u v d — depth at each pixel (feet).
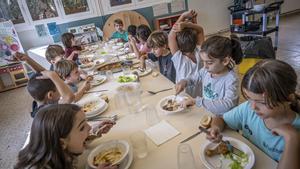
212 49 4.08
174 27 6.10
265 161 2.75
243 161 2.77
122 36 13.84
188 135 3.47
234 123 3.50
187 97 4.61
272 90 2.52
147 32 9.80
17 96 13.21
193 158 2.83
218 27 20.66
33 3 14.87
